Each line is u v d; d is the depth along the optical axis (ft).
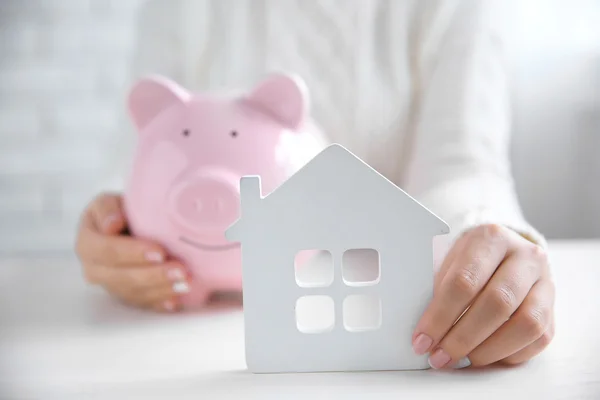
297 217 1.40
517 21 3.52
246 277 1.42
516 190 3.66
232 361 1.52
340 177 1.39
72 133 3.92
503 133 2.48
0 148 3.91
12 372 1.46
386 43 2.84
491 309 1.33
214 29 2.91
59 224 3.94
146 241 1.87
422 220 1.40
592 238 3.64
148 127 1.89
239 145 1.77
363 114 2.81
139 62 2.95
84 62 3.89
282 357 1.44
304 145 1.89
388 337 1.43
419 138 2.54
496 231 1.49
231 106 1.85
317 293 1.42
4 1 3.79
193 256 1.84
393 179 2.89
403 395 1.28
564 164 3.63
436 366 1.39
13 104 3.89
